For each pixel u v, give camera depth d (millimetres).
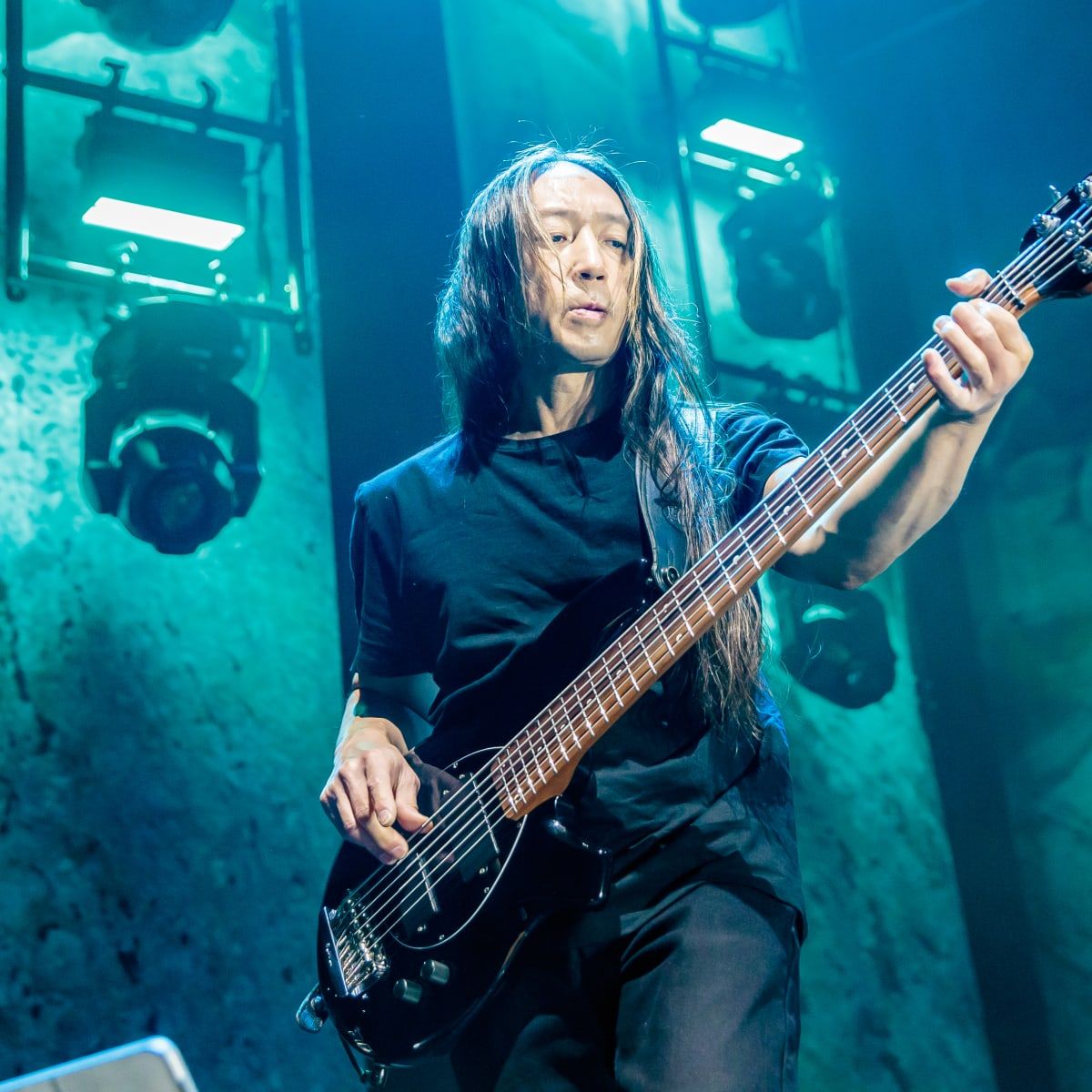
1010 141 5246
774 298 4746
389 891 1836
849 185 5328
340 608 3785
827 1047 4312
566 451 1876
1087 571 4797
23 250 3533
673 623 1573
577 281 1905
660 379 1897
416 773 1859
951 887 4734
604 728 1621
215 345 3490
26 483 3500
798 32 5441
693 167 5035
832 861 4559
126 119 3500
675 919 1628
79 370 3646
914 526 1476
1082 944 4562
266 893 3473
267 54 4145
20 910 3184
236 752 3557
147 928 3303
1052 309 5027
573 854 1653
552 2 4543
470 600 1847
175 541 3438
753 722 1711
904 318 5254
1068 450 4910
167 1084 895
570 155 2066
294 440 3863
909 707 4914
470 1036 1813
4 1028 3082
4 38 3744
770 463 1713
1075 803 4668
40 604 3434
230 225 3570
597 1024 1720
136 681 3486
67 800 3312
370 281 3857
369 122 3982
